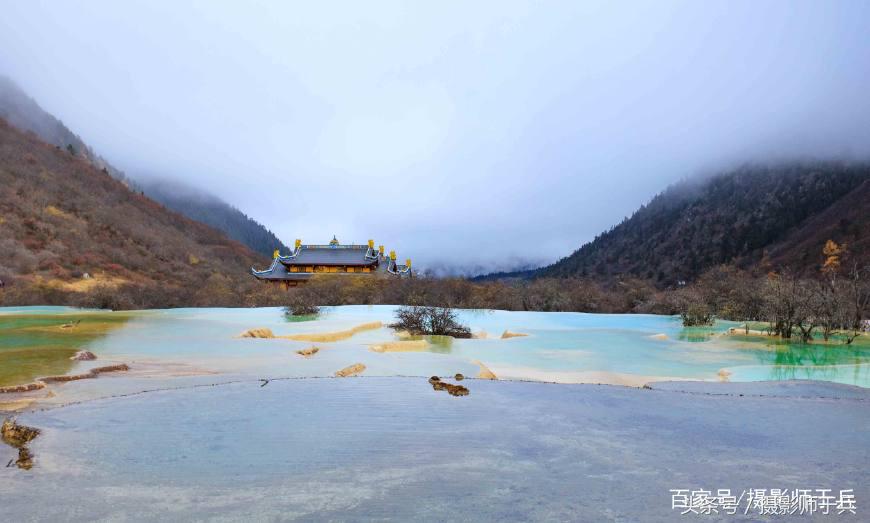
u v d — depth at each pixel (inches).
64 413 201.5
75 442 165.8
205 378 281.1
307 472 140.4
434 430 180.1
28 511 115.1
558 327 665.6
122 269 1982.0
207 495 125.1
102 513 114.3
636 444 165.6
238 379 279.3
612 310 1116.5
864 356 420.2
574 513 114.9
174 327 578.2
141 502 120.5
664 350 448.1
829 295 562.9
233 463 147.4
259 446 162.4
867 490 129.3
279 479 134.9
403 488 129.4
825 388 273.9
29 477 136.1
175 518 112.0
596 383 286.0
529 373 335.0
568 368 360.2
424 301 1003.3
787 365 375.2
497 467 145.1
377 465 146.7
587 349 454.3
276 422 188.4
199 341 444.5
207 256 2854.3
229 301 1171.9
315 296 1181.7
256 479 135.1
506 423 190.1
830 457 154.3
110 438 169.2
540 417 199.5
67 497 123.3
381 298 1178.6
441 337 548.1
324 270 1979.6
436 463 147.1
